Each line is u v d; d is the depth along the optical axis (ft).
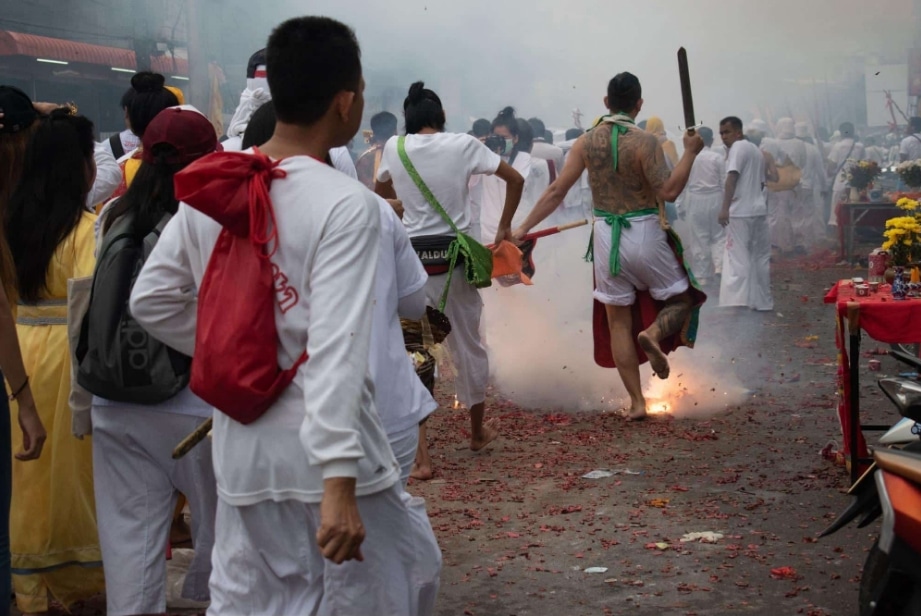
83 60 60.49
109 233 10.74
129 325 10.49
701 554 14.19
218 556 8.02
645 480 17.54
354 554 7.09
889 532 8.64
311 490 7.52
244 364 7.35
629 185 20.93
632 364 21.68
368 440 7.74
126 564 10.90
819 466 17.94
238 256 7.52
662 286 21.11
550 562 14.15
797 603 12.56
